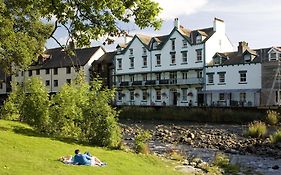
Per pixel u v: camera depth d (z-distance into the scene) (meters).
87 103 19.08
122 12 12.28
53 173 11.27
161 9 12.96
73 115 19.42
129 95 70.31
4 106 25.25
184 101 62.38
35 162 12.29
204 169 17.08
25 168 11.31
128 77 71.06
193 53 61.84
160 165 16.23
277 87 52.00
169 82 63.59
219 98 58.19
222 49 63.03
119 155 16.23
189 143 29.23
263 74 53.59
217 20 62.22
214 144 28.75
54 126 20.00
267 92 53.03
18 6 14.48
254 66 54.44
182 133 35.44
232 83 56.78
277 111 43.72
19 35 33.62
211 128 39.97
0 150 13.28
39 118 20.05
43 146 15.48
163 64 65.81
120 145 18.64
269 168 19.62
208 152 25.16
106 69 74.56
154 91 66.50
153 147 26.73
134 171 13.58
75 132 19.47
